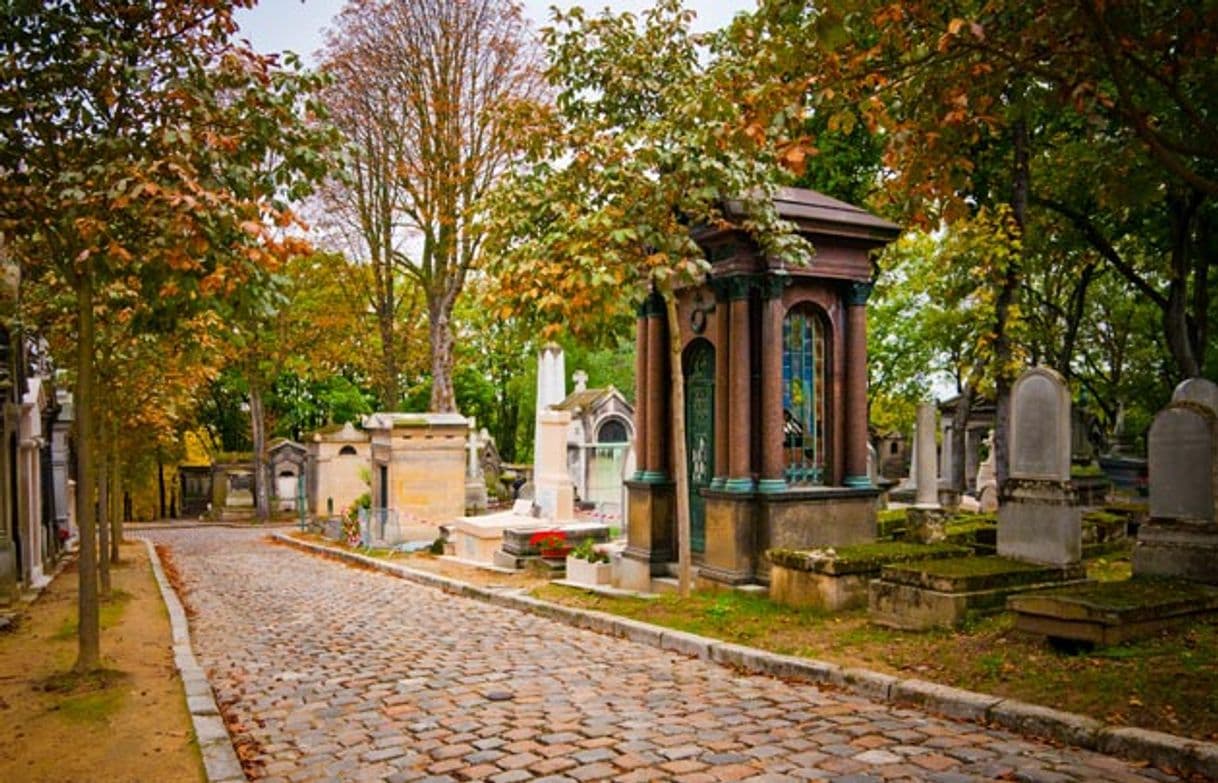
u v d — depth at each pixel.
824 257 12.52
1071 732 5.88
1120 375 32.75
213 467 48.56
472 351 54.53
